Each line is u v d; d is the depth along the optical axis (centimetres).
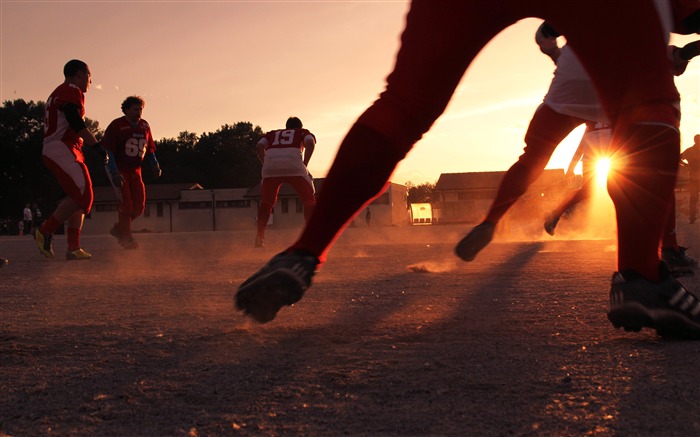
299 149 924
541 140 301
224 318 265
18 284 435
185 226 5712
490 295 321
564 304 283
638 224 194
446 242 1052
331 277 430
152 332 235
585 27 180
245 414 137
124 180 934
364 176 184
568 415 131
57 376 173
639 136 186
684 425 124
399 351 194
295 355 191
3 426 133
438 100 187
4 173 6456
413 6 190
